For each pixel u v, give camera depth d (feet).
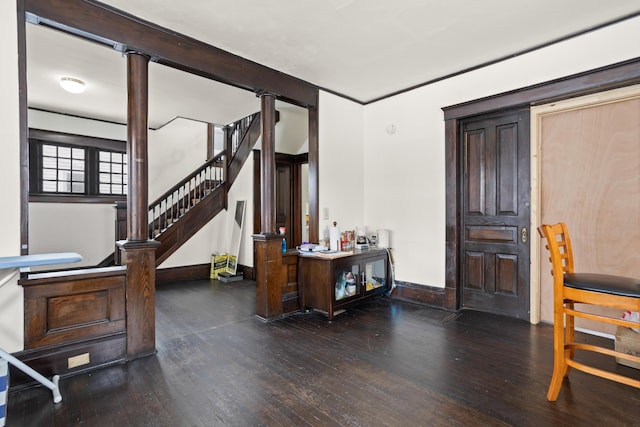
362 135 14.83
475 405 6.10
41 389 6.71
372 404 6.17
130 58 8.32
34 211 16.92
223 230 19.71
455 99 11.92
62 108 16.57
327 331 10.05
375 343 9.10
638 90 8.57
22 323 6.79
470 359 8.04
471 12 8.23
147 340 8.32
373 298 13.55
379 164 14.33
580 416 5.74
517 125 10.84
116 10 7.90
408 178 13.34
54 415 5.86
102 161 19.03
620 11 8.25
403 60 10.85
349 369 7.57
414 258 13.19
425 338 9.43
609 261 9.27
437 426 5.51
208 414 5.90
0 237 6.55
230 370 7.54
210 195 19.17
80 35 7.64
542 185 10.50
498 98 10.79
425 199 12.82
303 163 18.94
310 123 12.96
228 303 13.24
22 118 6.77
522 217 10.76
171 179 21.31
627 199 8.97
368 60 10.85
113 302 7.90
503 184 11.18
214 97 13.92
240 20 8.47
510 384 6.85
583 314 5.98
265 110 11.43
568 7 8.05
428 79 12.44
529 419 5.67
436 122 12.46
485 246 11.64
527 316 10.73
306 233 19.67
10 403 6.21
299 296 12.09
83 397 6.44
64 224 17.70
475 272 11.93
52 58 10.46
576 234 9.84
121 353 7.97
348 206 14.17
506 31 9.14
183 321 11.01
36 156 17.03
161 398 6.41
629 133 8.91
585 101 9.41
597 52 8.96
